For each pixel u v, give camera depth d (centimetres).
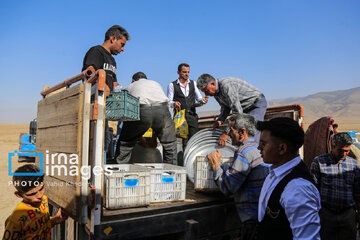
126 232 244
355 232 353
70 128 253
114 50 400
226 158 323
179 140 565
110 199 251
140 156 483
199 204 294
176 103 539
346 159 354
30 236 229
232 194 281
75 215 233
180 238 285
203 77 410
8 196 798
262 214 176
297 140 165
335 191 350
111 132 480
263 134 177
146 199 267
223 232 304
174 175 292
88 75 255
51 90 329
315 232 146
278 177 168
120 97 315
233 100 404
